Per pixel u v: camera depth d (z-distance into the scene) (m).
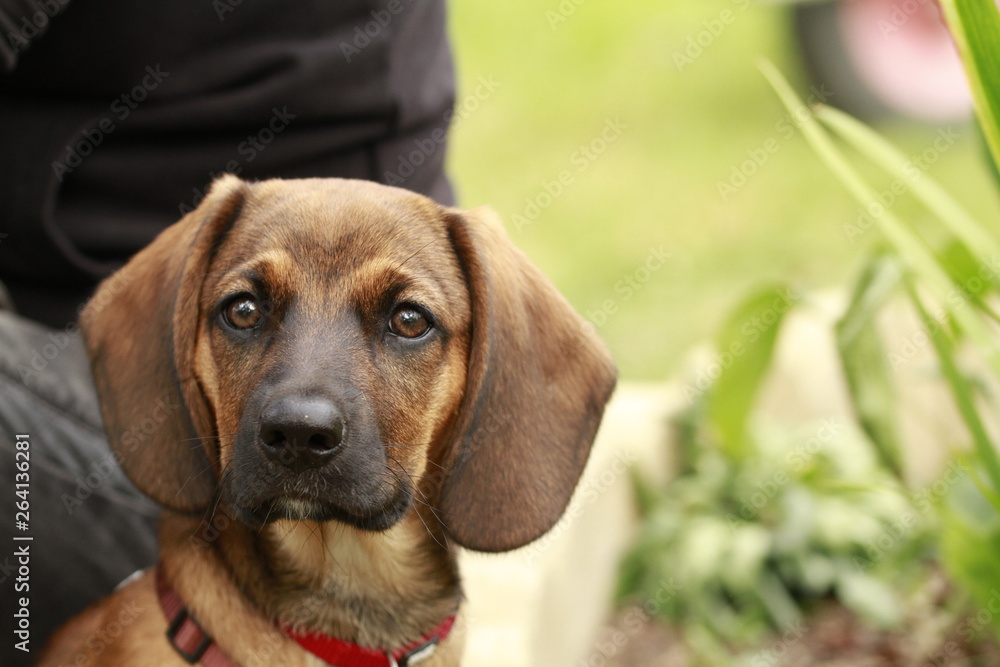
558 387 3.27
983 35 3.26
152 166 3.79
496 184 9.80
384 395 2.97
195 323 3.05
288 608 3.08
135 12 3.58
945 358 3.67
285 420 2.65
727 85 11.36
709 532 5.45
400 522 3.15
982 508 4.25
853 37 10.00
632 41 12.56
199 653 2.96
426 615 3.25
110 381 3.14
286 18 3.73
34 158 3.60
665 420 6.06
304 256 2.99
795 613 5.21
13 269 3.82
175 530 3.11
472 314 3.19
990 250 3.53
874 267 3.99
